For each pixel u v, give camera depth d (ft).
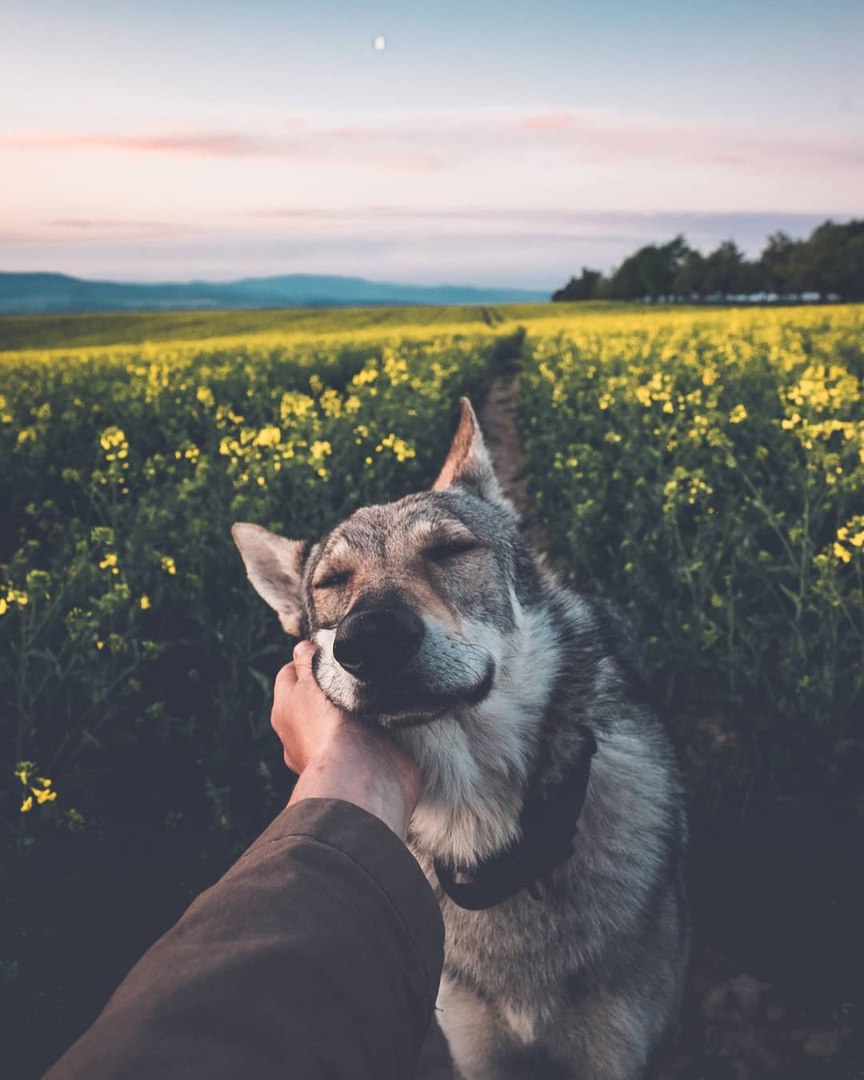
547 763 7.20
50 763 14.20
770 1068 9.56
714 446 26.07
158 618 20.22
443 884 7.38
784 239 346.33
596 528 23.12
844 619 16.97
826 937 11.06
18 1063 9.86
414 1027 2.82
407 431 35.83
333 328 190.39
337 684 5.95
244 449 25.73
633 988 7.90
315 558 9.37
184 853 13.55
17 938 11.69
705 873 12.27
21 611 15.61
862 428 19.66
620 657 10.32
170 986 2.28
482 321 207.10
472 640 6.93
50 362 88.07
